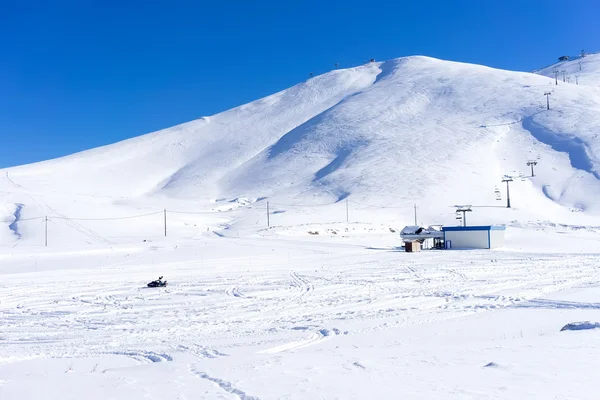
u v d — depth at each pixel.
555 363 9.80
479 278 34.28
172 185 165.38
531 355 10.66
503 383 8.38
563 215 97.38
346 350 12.45
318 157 154.50
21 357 14.02
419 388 8.18
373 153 138.62
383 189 113.31
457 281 32.75
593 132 126.12
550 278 33.47
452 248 64.50
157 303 26.09
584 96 148.12
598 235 74.31
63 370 11.91
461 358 10.66
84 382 9.51
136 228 88.69
